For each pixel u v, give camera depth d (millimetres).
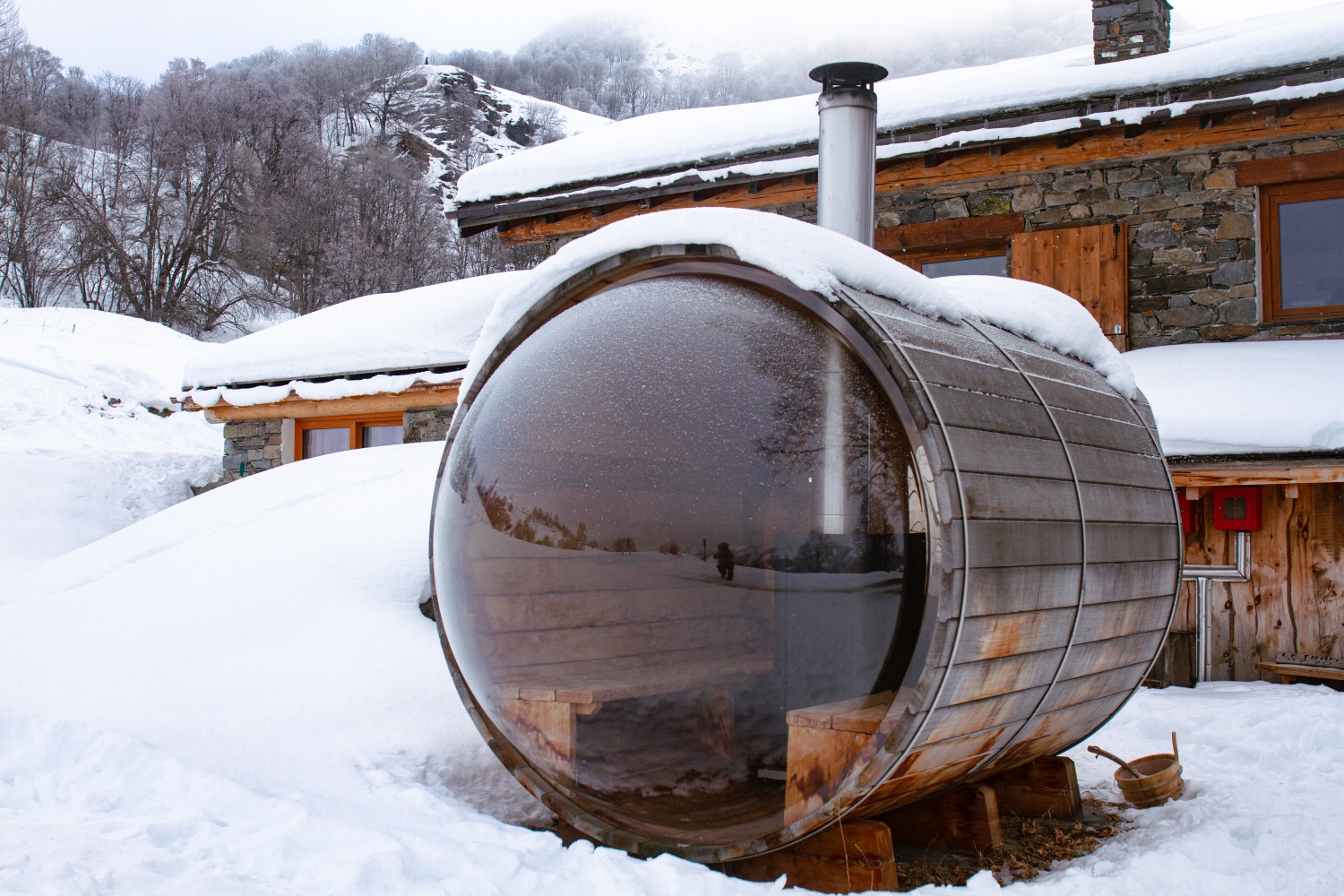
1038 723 3115
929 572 2793
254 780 3225
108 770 3211
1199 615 6898
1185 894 2770
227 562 4906
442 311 9125
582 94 137125
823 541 3262
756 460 3730
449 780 3600
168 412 18703
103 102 63906
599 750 3371
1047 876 3004
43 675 4016
